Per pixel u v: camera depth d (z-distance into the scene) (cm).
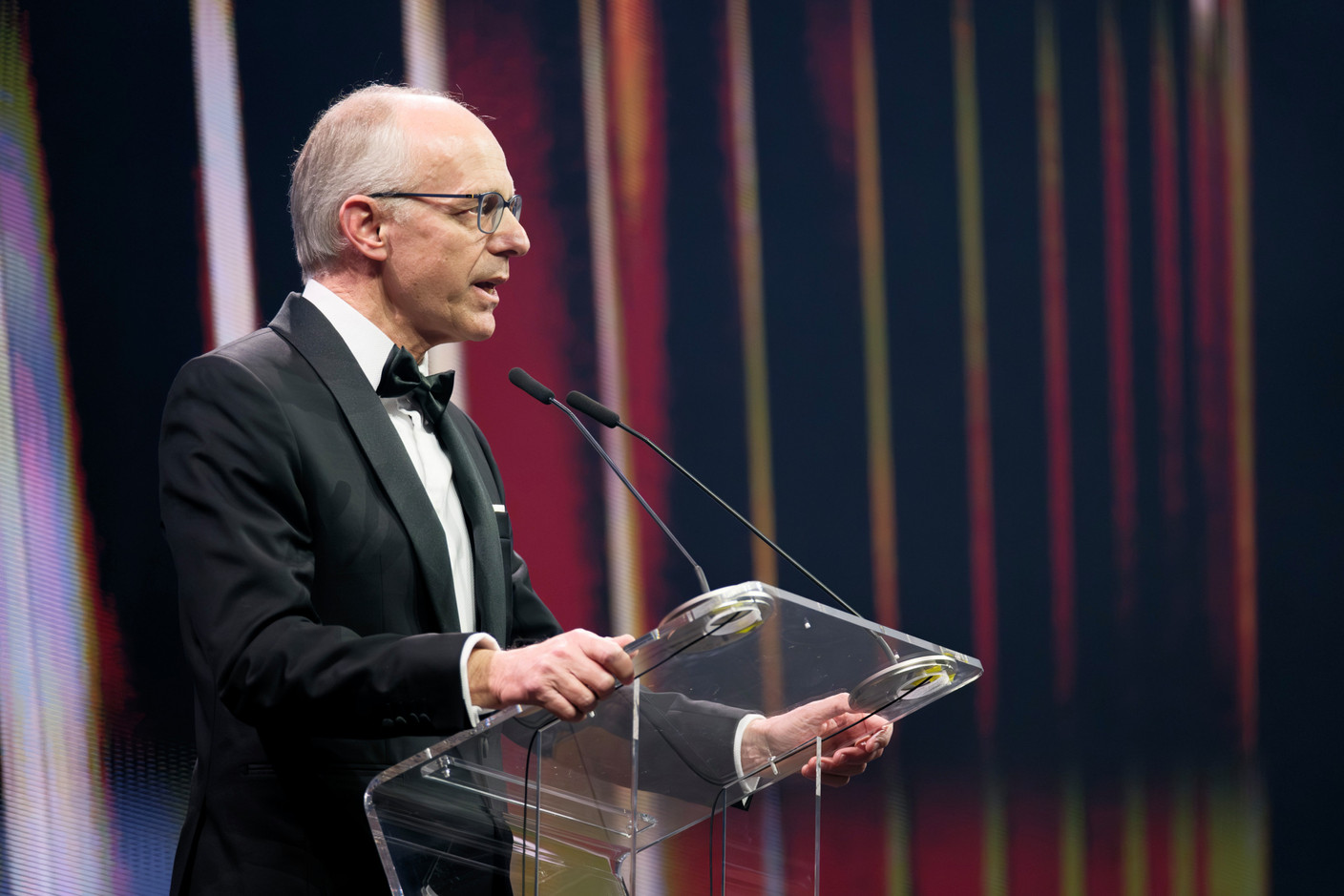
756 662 368
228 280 892
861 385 1085
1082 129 1134
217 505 407
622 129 1039
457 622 455
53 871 815
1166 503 1127
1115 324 1130
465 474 496
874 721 432
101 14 877
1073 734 1095
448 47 985
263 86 915
